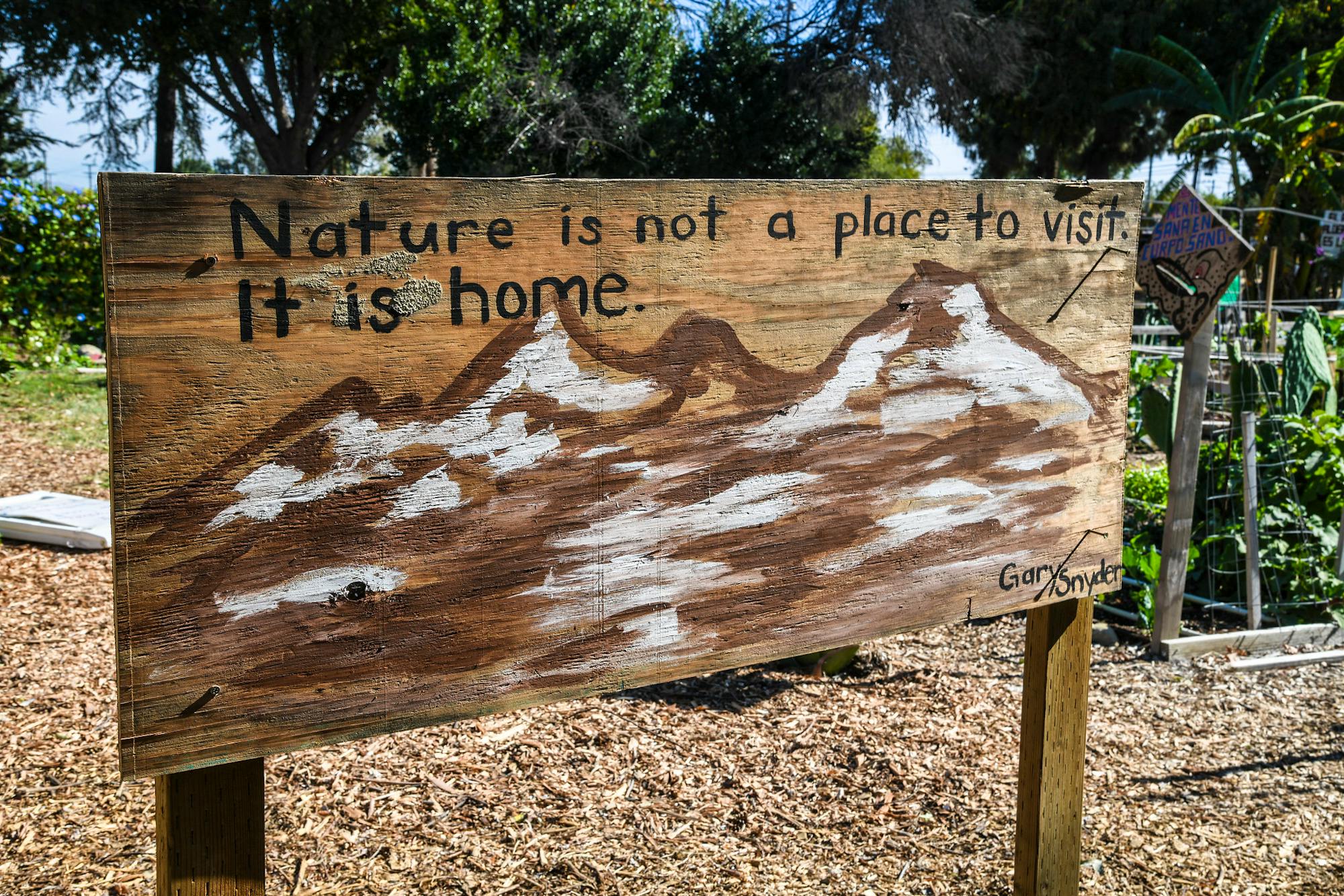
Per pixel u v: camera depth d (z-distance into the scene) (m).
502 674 1.72
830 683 4.85
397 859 3.21
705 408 1.87
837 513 2.04
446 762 3.88
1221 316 12.33
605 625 1.81
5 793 3.54
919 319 2.10
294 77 23.20
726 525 1.91
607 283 1.74
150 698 1.43
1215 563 6.44
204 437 1.44
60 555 6.41
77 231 13.13
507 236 1.64
